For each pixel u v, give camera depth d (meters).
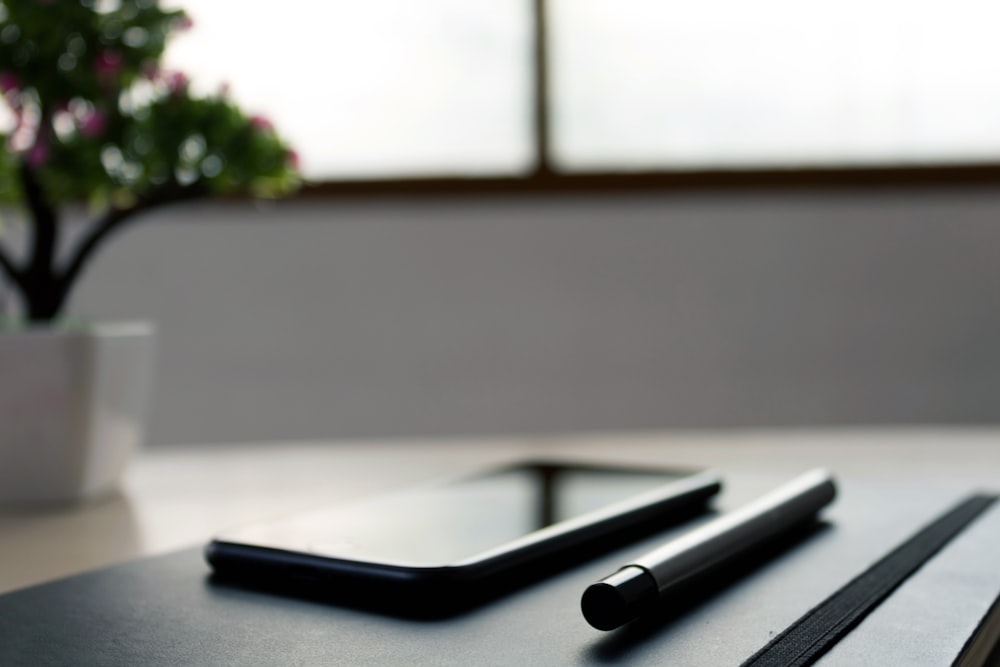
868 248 1.93
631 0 1.98
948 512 0.50
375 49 1.98
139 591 0.36
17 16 0.64
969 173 1.89
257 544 0.38
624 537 0.43
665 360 1.95
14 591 0.36
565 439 0.90
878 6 1.95
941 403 1.93
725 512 0.49
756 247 1.94
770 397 1.95
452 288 1.96
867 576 0.37
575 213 1.95
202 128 0.69
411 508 0.46
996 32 1.93
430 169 1.97
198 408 1.97
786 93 1.97
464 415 1.97
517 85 1.97
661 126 1.98
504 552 0.36
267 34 1.97
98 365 0.62
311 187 1.94
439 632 0.30
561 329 1.96
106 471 0.64
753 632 0.30
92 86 0.66
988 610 0.33
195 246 1.95
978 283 1.92
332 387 1.97
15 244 1.87
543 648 0.28
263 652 0.29
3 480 0.61
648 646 0.28
